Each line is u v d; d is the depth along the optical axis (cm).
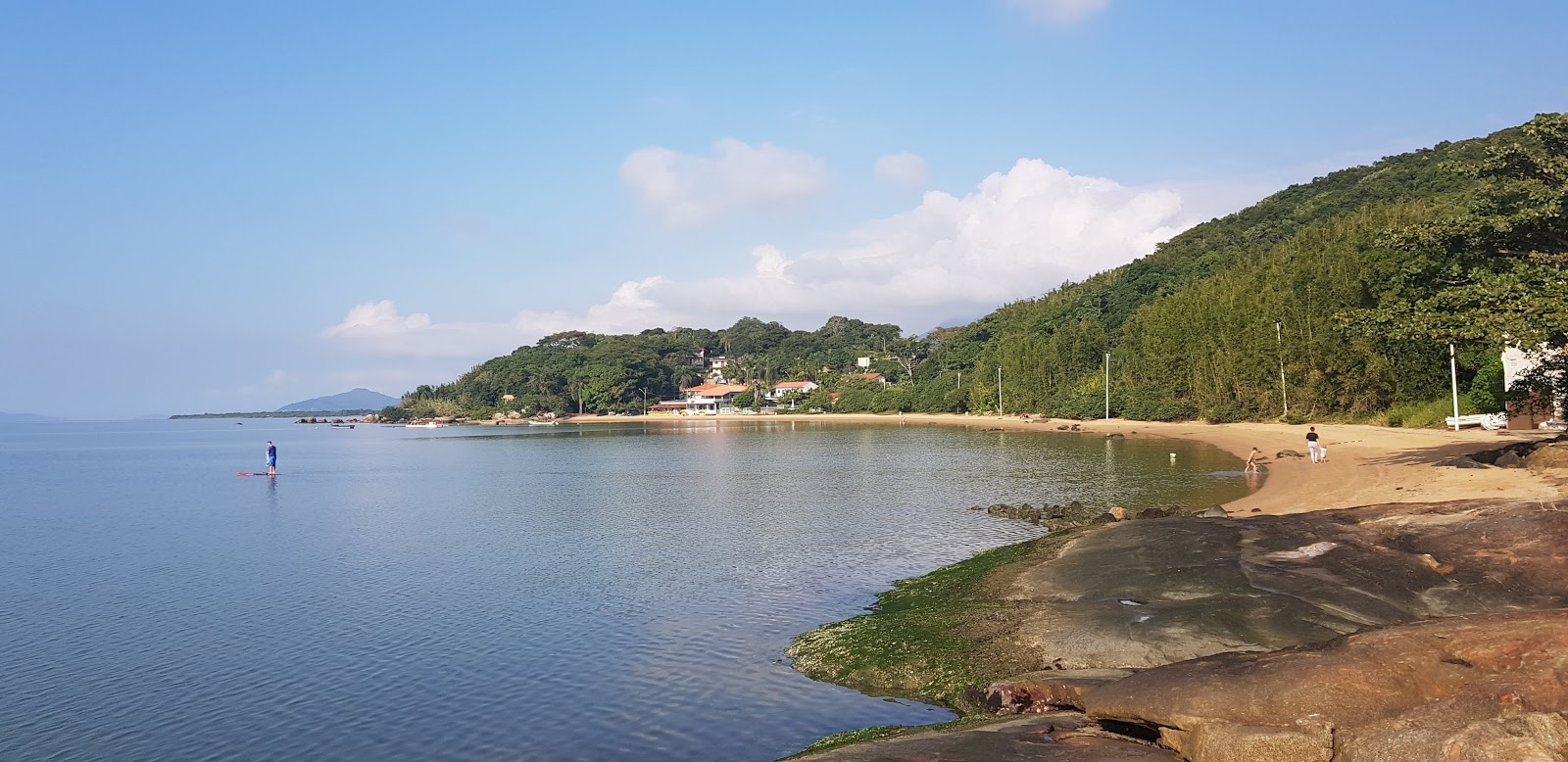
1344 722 936
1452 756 817
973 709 1391
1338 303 7225
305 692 1667
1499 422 5016
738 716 1466
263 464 9025
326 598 2448
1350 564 1795
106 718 1565
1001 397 13588
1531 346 2716
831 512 3875
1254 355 8256
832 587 2367
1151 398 10050
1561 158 3170
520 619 2153
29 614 2317
